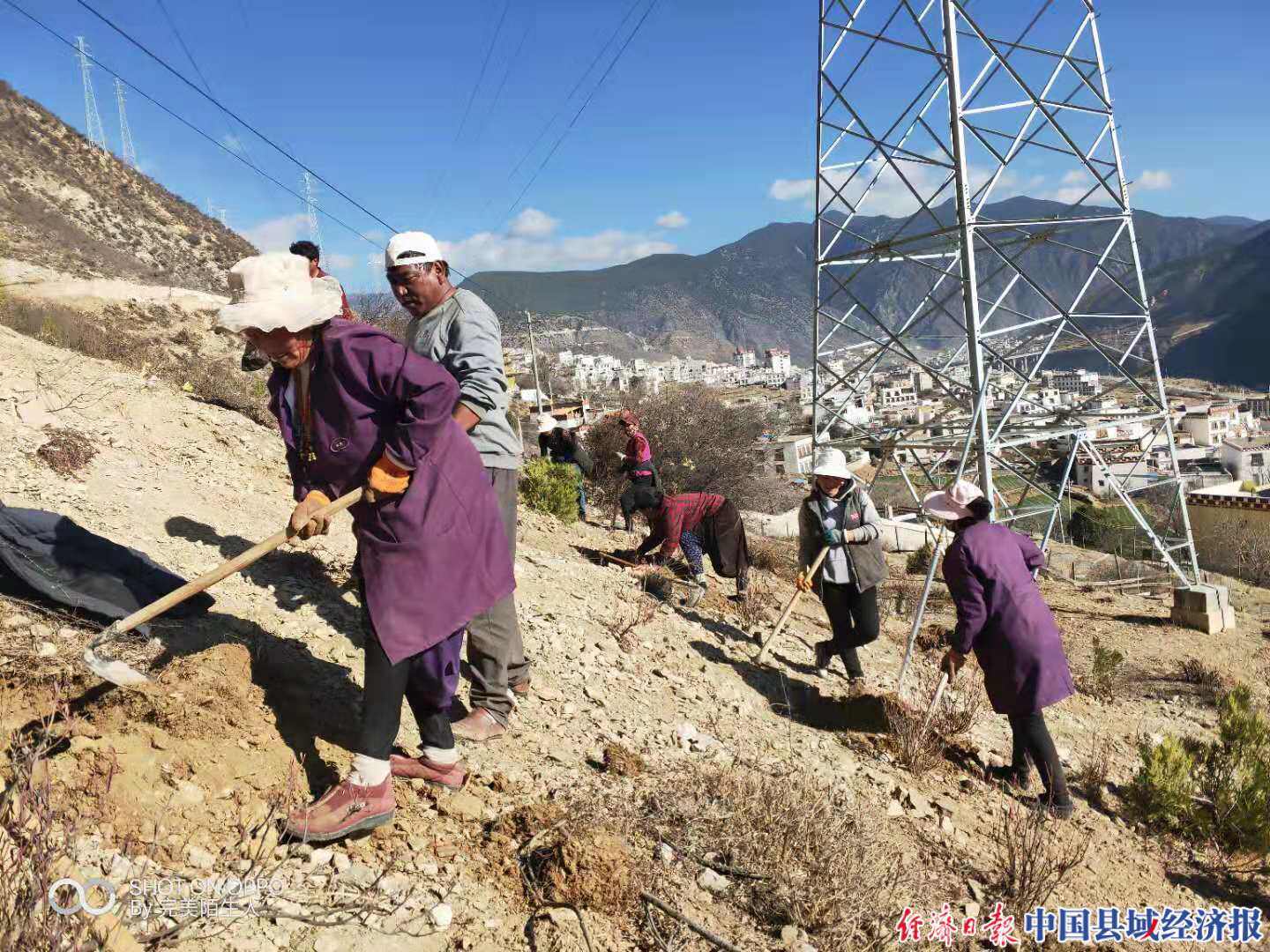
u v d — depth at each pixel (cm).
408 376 243
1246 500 3562
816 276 1525
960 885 392
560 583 671
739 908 316
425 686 294
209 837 254
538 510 1125
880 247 1362
